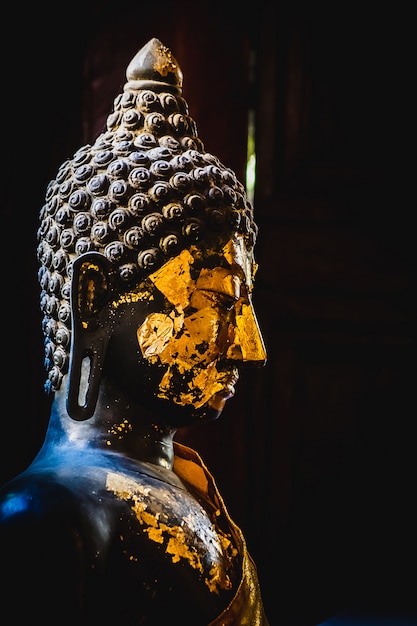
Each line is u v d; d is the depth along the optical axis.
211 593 2.31
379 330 4.35
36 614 2.12
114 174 2.36
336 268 4.29
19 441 3.48
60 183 2.44
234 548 2.48
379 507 4.38
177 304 2.36
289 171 4.27
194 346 2.36
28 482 2.26
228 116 3.92
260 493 4.19
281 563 4.21
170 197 2.36
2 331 3.46
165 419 2.43
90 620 2.16
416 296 4.39
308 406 4.28
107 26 3.59
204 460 4.00
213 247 2.39
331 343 4.30
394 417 4.39
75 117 3.55
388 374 4.38
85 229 2.37
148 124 2.46
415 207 4.39
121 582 2.21
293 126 4.27
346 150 4.34
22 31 3.47
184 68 3.79
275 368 4.22
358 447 4.34
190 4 3.77
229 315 2.43
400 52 4.40
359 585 4.32
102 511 2.23
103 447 2.37
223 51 3.89
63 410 2.42
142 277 2.36
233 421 4.08
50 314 2.43
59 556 2.14
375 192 4.36
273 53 4.24
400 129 4.40
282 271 4.23
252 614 2.40
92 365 2.35
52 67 3.52
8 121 3.46
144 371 2.36
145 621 2.23
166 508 2.31
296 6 4.27
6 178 3.46
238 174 3.96
